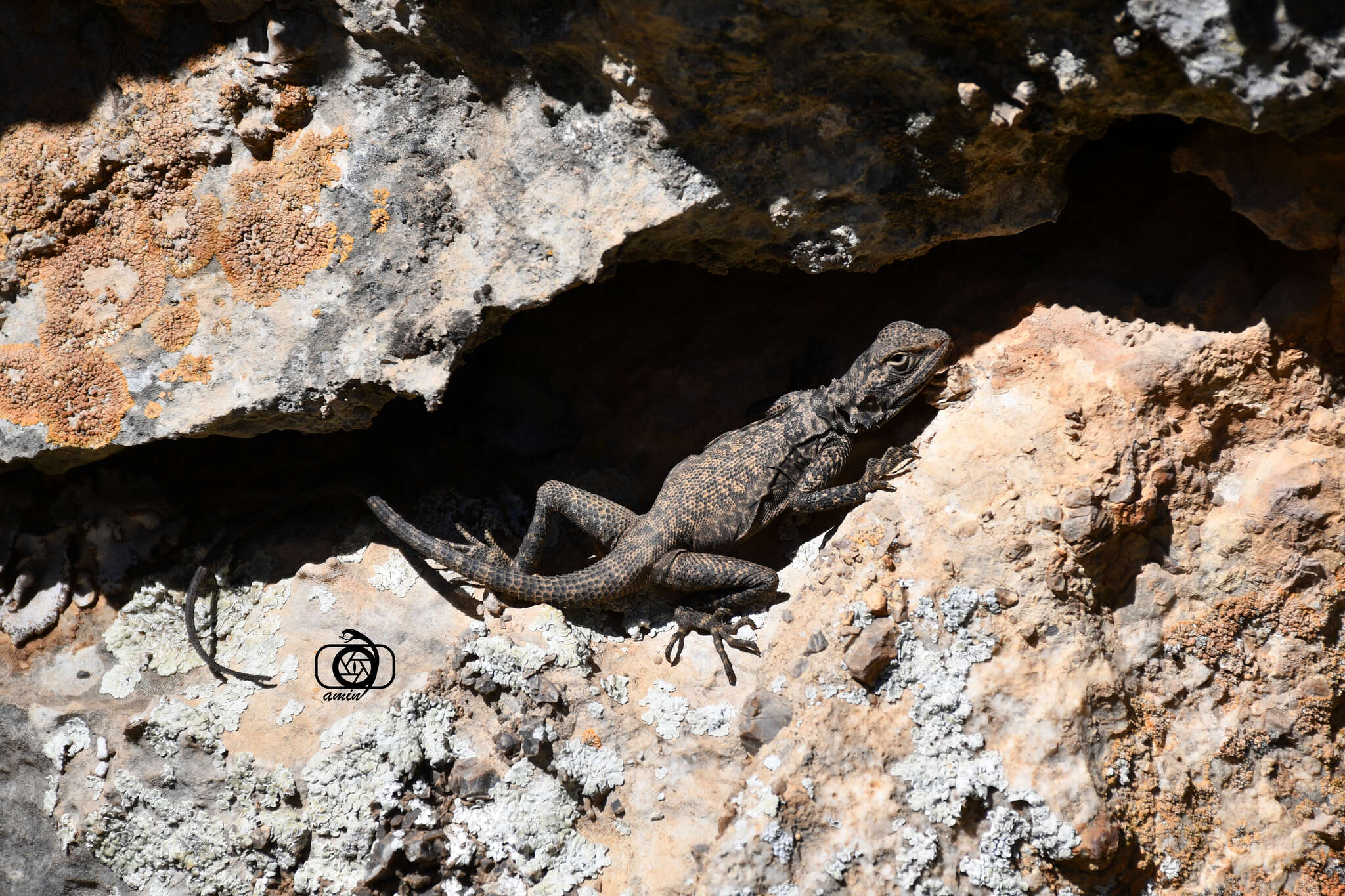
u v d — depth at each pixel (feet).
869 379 19.85
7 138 18.03
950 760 16.60
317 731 18.17
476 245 18.03
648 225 17.19
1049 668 17.03
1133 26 14.19
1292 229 16.47
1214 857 17.17
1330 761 17.72
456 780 17.70
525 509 22.82
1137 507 17.53
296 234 18.03
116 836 18.26
